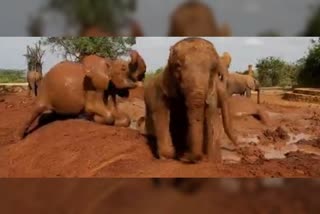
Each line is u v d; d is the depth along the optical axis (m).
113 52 15.48
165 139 6.31
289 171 4.98
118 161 5.96
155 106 6.39
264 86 31.41
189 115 5.39
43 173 6.17
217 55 5.62
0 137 9.19
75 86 8.79
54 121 8.72
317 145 9.84
